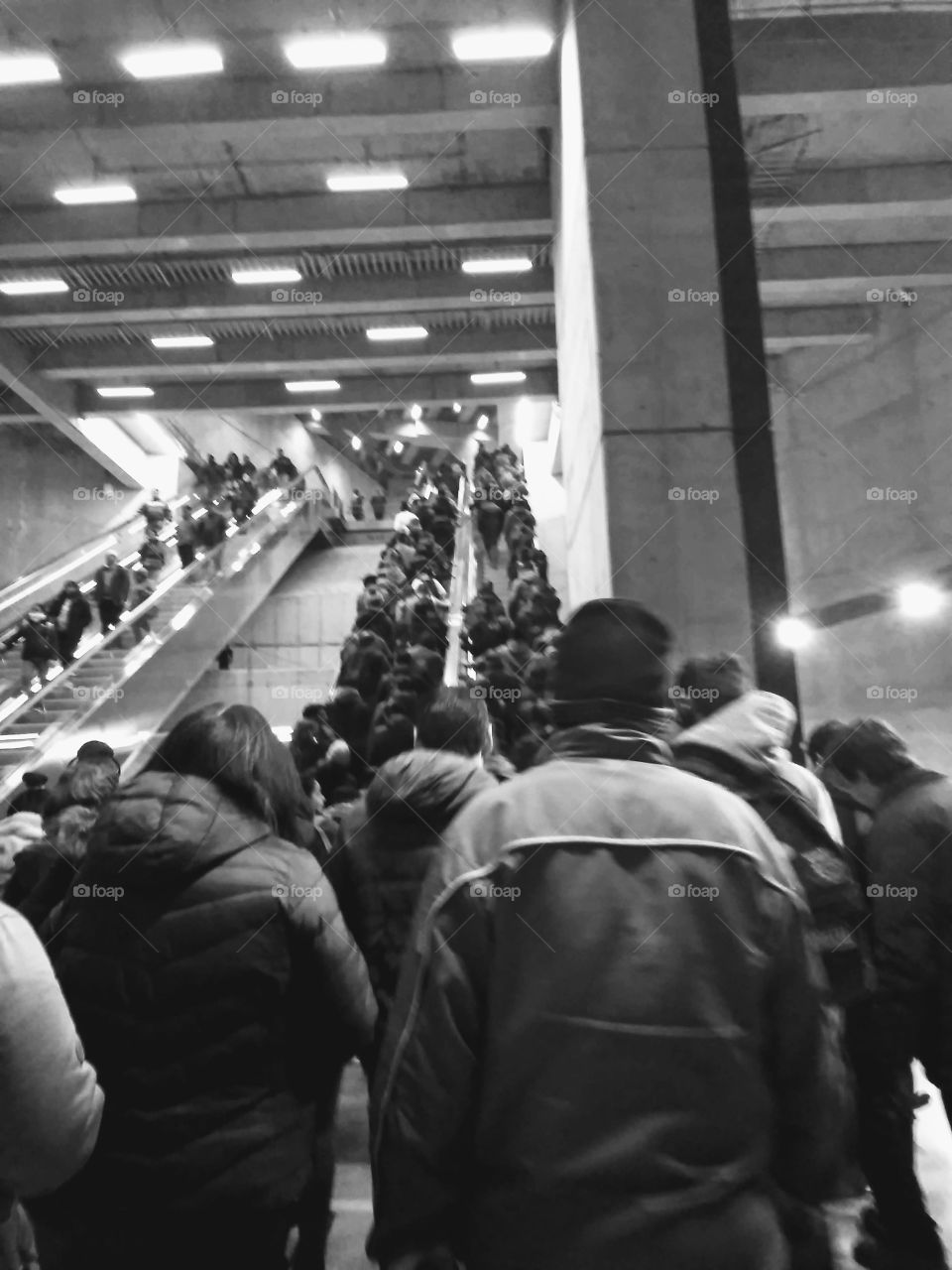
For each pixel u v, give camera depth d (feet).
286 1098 4.89
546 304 45.88
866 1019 6.79
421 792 6.39
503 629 23.31
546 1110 3.23
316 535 63.57
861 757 7.36
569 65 25.00
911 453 39.34
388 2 27.40
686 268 21.59
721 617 20.21
